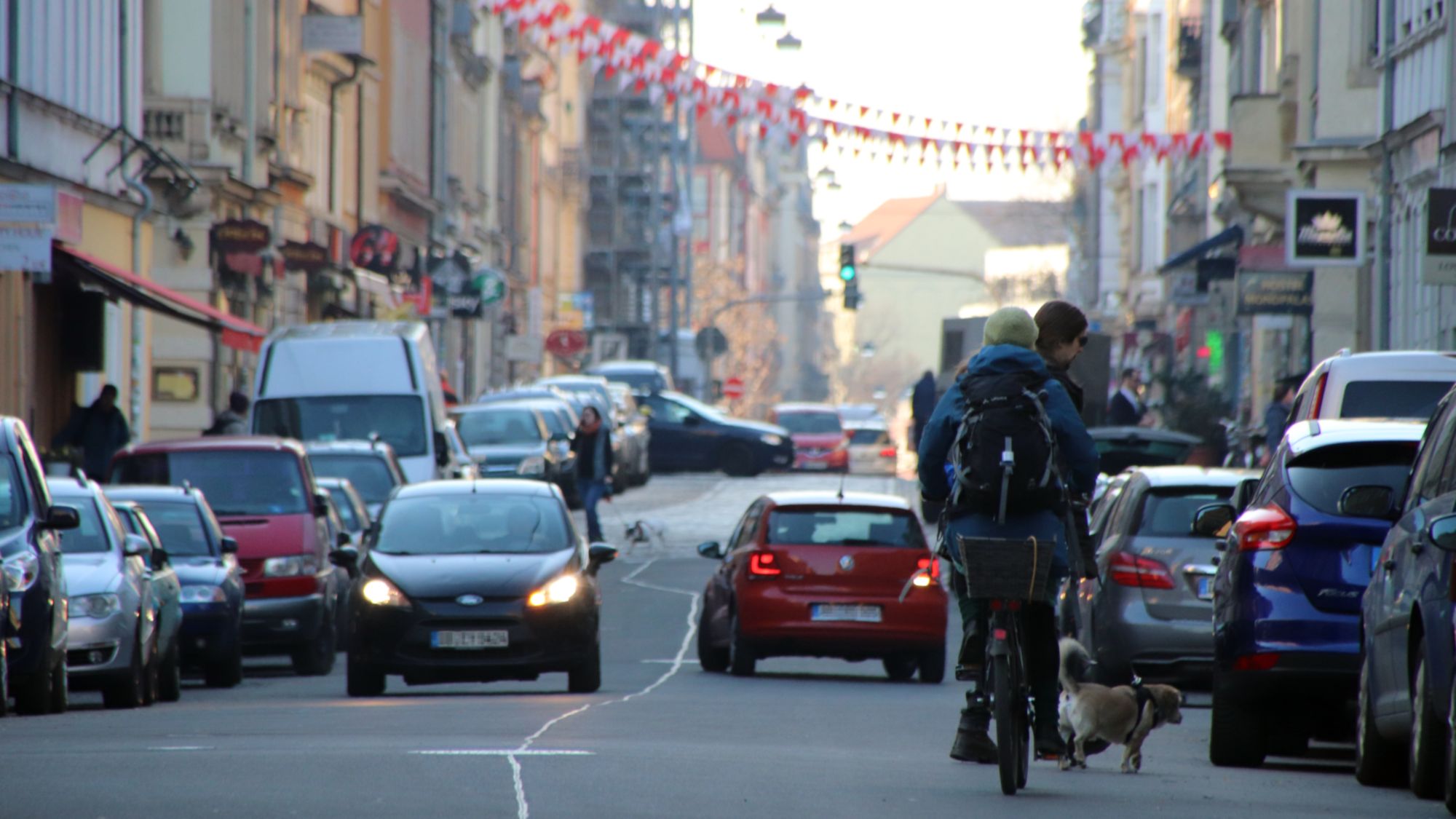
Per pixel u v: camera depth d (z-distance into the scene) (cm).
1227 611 4528
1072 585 6738
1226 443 15600
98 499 6675
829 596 7362
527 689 7219
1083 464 3491
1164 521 6172
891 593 7381
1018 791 3662
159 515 7631
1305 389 6775
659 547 13825
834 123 13662
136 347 14525
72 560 6384
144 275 14412
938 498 3594
